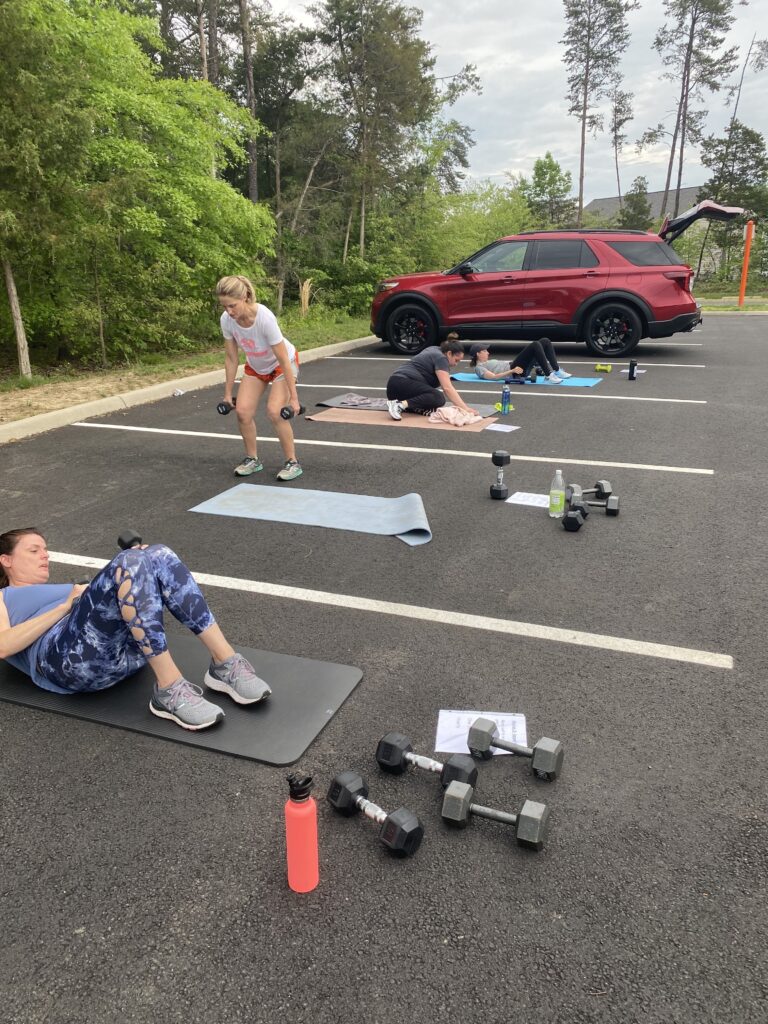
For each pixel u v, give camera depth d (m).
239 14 24.42
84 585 2.92
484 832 2.15
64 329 10.77
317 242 25.25
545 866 2.01
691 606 3.48
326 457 6.26
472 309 11.80
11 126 8.30
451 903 1.89
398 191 28.92
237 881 1.97
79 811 2.24
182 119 12.84
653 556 4.07
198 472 5.87
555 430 7.09
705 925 1.82
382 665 3.03
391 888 1.94
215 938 1.80
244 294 5.11
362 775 2.39
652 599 3.56
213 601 3.62
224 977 1.70
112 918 1.86
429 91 26.55
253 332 5.23
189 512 4.92
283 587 3.77
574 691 2.82
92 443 6.82
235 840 2.12
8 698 2.82
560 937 1.79
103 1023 1.59
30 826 2.18
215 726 2.62
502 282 11.51
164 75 25.39
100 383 9.47
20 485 5.58
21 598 2.84
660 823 2.16
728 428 6.99
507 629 3.30
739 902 1.88
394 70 25.61
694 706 2.71
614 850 2.06
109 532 4.59
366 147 26.28
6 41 8.25
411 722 2.65
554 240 11.42
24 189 8.59
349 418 7.80
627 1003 1.62
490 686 2.86
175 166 12.83
